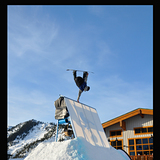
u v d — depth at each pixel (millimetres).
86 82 7848
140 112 14156
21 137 180000
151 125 13891
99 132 7855
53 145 5973
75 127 6512
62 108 7832
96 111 9055
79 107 7750
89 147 6070
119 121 14812
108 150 7059
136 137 14125
